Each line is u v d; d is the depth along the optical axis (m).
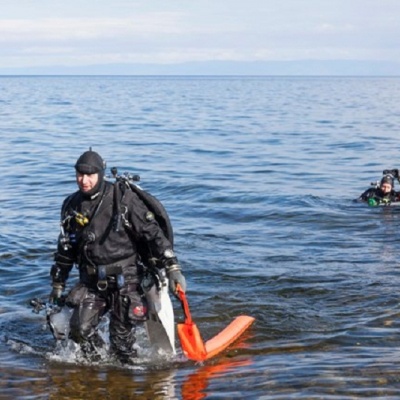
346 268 8.46
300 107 46.91
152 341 6.05
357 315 6.89
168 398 5.16
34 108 44.91
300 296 7.49
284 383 5.29
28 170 16.95
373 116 36.78
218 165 17.88
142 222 5.76
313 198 12.98
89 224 5.76
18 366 5.86
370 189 12.69
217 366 5.80
